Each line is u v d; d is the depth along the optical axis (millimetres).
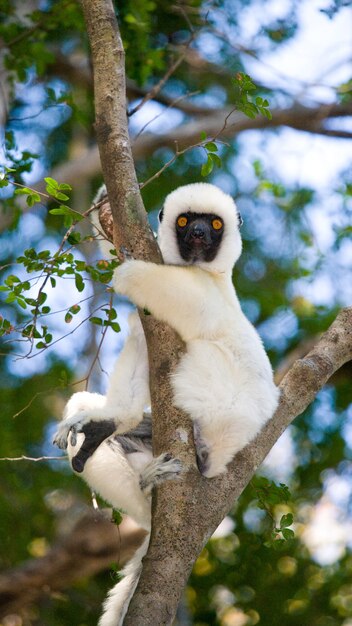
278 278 13930
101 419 7238
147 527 7699
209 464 6879
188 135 14141
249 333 7777
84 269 6996
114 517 7969
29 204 6938
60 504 13273
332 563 12164
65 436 7199
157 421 6504
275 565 11922
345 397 12680
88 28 7324
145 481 6496
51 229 13938
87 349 13195
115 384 7461
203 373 7133
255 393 7285
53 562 12148
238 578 11961
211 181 14070
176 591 5766
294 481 12664
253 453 7023
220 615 12086
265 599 11797
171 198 9031
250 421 7062
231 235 8789
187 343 7312
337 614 11852
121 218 6859
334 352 7613
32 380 13109
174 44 13727
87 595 12617
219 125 14281
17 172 9922
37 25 11430
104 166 6883
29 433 13102
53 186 6906
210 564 12133
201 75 14547
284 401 7383
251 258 13977
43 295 7027
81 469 7172
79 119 11938
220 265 8586
